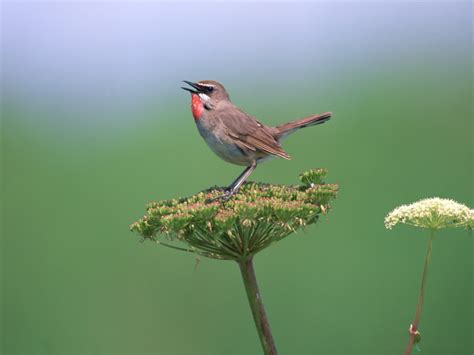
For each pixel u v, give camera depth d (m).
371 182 16.62
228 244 7.12
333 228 15.45
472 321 13.01
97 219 17.41
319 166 17.83
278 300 13.70
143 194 18.17
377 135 19.06
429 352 12.35
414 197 16.23
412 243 14.90
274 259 14.96
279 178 17.64
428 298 13.42
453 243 14.70
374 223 15.38
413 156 18.02
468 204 15.55
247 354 13.49
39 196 18.61
